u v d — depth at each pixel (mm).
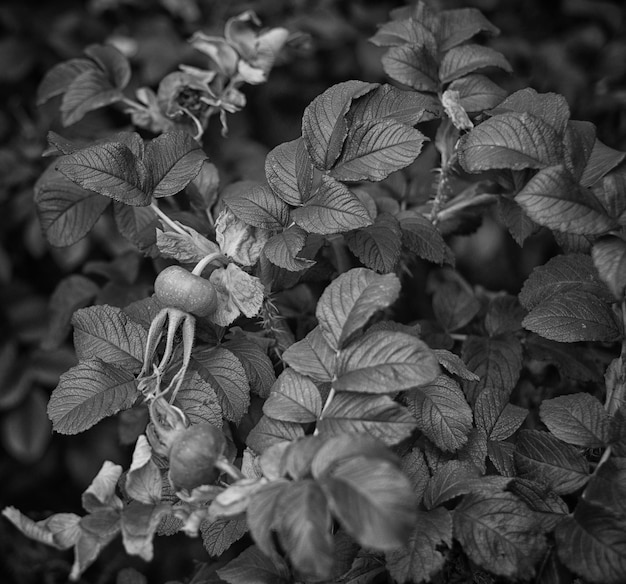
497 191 464
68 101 495
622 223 329
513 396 474
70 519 324
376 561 360
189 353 357
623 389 367
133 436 498
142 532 307
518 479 355
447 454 366
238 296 371
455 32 469
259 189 379
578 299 375
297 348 342
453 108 399
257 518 286
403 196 503
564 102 378
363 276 338
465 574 359
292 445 302
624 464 341
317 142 381
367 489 272
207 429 323
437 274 575
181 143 399
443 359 365
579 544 324
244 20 493
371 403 324
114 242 659
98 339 373
